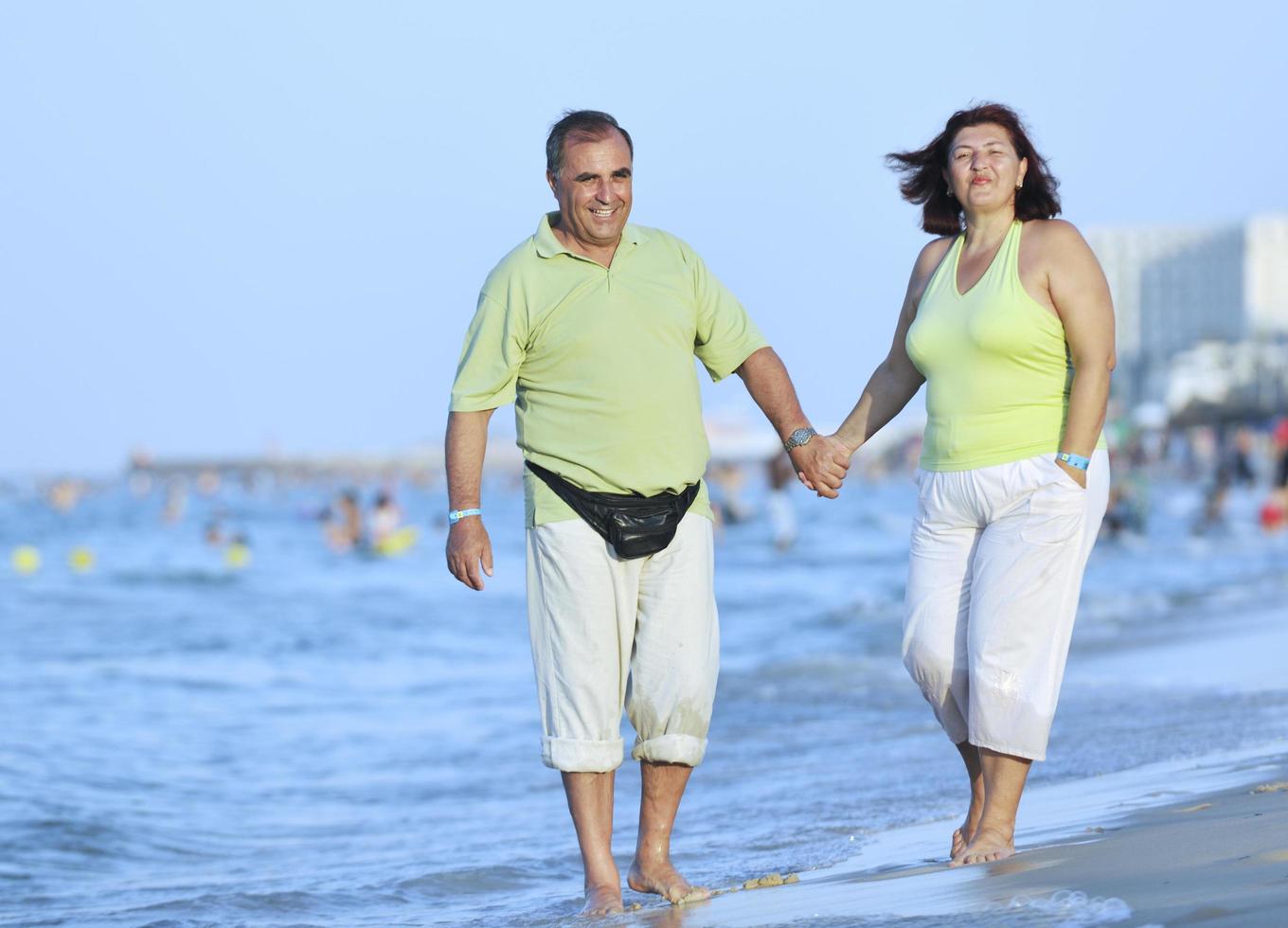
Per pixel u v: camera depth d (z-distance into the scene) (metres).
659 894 9.63
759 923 7.70
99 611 44.97
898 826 12.03
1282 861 7.30
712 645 9.76
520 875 12.06
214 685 28.66
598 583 9.51
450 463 9.71
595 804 9.69
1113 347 9.69
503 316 9.55
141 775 18.88
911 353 10.15
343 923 10.46
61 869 13.59
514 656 33.69
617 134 9.42
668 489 9.51
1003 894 7.51
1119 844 8.64
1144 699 18.73
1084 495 9.61
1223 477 79.12
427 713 24.58
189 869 13.61
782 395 10.19
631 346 9.44
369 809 16.61
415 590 53.31
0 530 112.94
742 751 18.30
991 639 9.52
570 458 9.47
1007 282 9.73
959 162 9.99
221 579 59.91
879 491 187.75
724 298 10.02
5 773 18.41
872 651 29.69
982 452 9.78
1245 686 19.19
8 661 32.34
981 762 9.67
